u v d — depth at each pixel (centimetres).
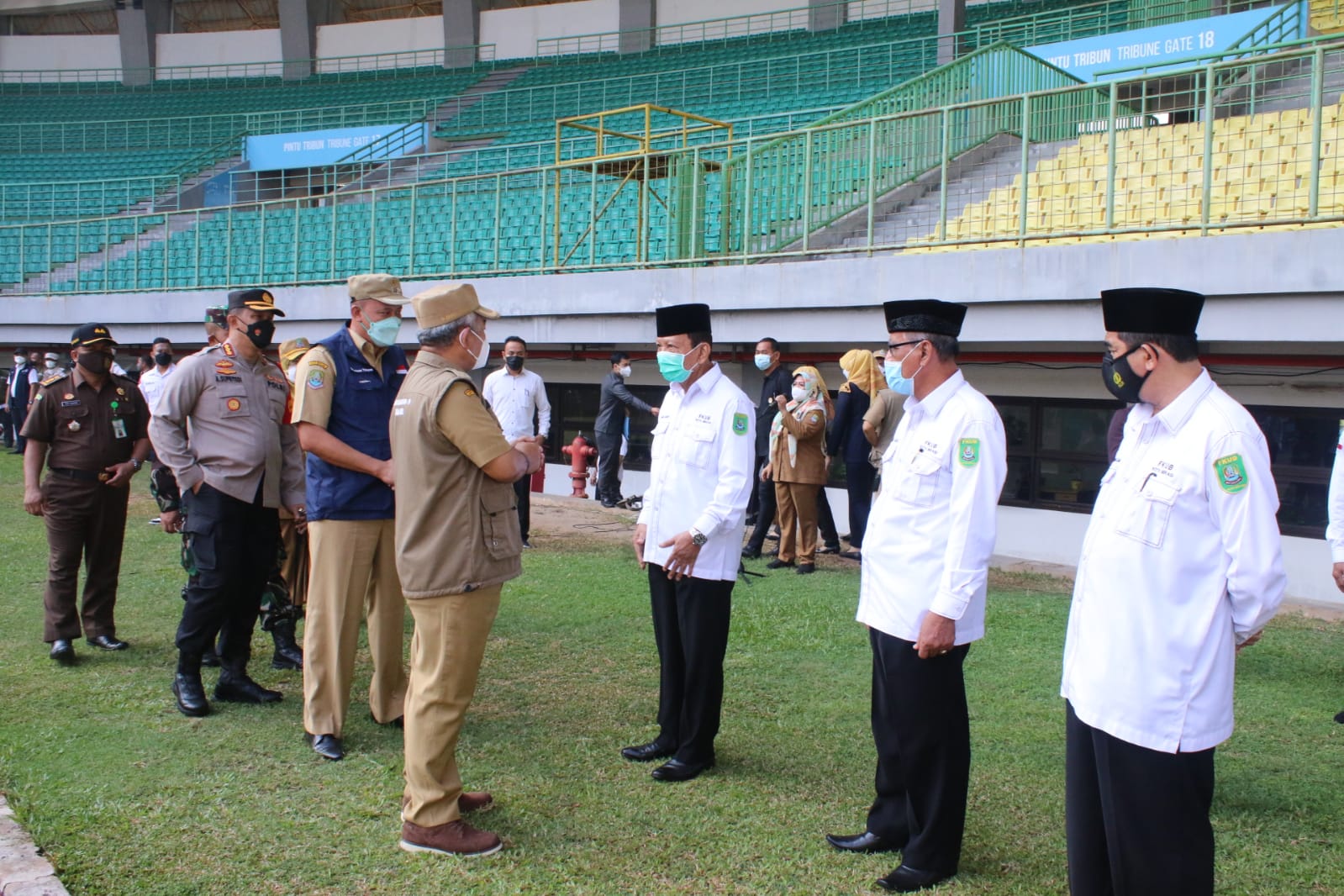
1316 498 831
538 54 3017
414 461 374
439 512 373
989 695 557
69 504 596
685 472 454
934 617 345
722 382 459
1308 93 900
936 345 361
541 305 1224
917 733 358
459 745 482
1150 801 280
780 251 1053
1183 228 766
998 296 853
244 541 528
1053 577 880
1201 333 763
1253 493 271
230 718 517
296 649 609
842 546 1018
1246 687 581
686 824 403
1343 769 464
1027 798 428
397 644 508
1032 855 381
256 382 536
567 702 542
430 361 384
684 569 436
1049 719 520
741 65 2461
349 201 2095
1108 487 298
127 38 3338
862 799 427
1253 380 855
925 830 359
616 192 1265
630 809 415
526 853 378
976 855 380
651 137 1295
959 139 1252
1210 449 275
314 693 471
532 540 1016
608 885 356
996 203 1080
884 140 1166
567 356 1339
